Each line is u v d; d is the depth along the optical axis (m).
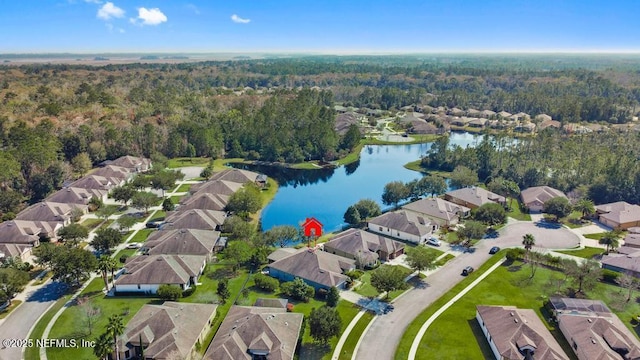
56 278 81.88
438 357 64.75
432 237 109.12
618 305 77.62
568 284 85.25
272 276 90.75
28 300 80.00
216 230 113.81
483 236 109.75
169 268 84.19
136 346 64.88
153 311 70.06
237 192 127.12
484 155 167.75
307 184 164.00
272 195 148.62
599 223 119.31
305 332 70.75
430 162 182.00
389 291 81.94
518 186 146.25
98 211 119.12
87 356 64.56
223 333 66.88
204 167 178.50
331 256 92.06
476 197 130.88
